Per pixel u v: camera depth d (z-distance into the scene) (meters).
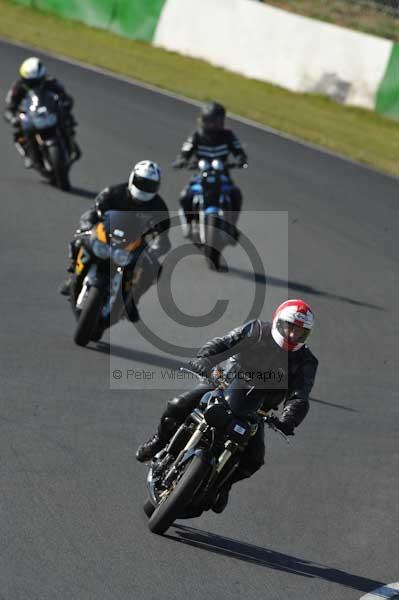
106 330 38.00
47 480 25.11
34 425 28.28
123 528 23.28
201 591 21.02
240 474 23.44
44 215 50.38
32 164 55.84
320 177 64.62
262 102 83.38
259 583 21.81
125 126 69.94
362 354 38.91
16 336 35.19
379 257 51.56
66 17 107.94
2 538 21.86
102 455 27.11
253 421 22.92
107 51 95.62
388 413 33.62
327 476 28.34
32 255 44.34
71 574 20.83
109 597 20.16
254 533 24.42
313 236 53.22
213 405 22.55
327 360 37.69
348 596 21.84
